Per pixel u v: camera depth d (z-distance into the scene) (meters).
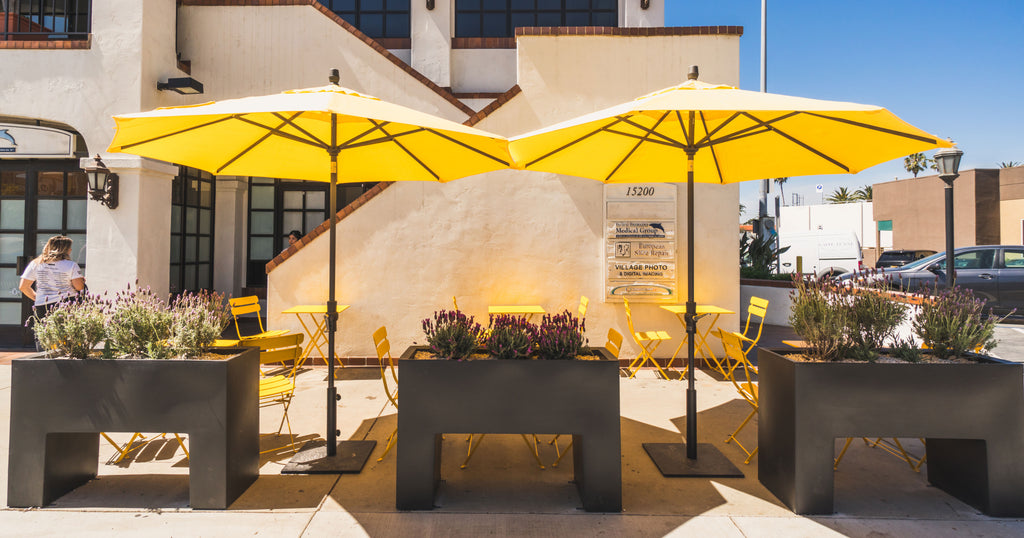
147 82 7.80
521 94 7.39
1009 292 11.54
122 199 7.61
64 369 3.39
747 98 3.36
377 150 4.77
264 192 10.91
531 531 3.16
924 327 3.90
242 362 3.64
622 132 4.39
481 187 7.38
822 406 3.38
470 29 11.09
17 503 3.39
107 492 3.62
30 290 6.13
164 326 3.81
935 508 3.46
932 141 3.30
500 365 3.43
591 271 7.39
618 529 3.19
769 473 3.73
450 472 4.02
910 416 3.37
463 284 7.36
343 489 3.71
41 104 7.72
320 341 7.34
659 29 7.39
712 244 7.33
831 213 41.66
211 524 3.21
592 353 3.96
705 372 7.11
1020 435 3.36
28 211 8.18
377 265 7.33
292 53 8.96
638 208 7.32
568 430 3.41
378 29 11.05
